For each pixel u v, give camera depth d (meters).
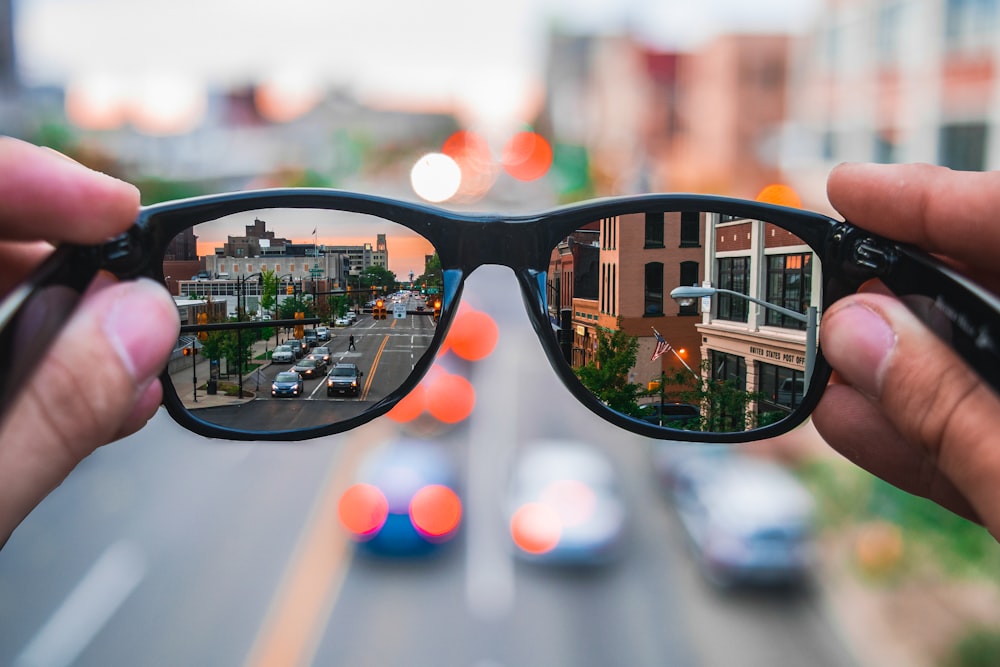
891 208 1.12
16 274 1.03
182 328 1.25
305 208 1.37
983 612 6.57
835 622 7.13
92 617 9.26
